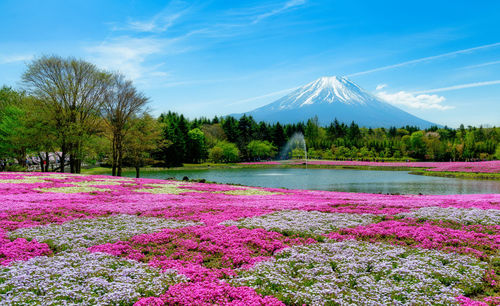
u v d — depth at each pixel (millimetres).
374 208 18859
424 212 16844
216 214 17281
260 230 13398
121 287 7820
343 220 15523
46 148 43438
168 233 12992
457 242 11844
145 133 50188
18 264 9211
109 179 35656
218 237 12461
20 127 41625
